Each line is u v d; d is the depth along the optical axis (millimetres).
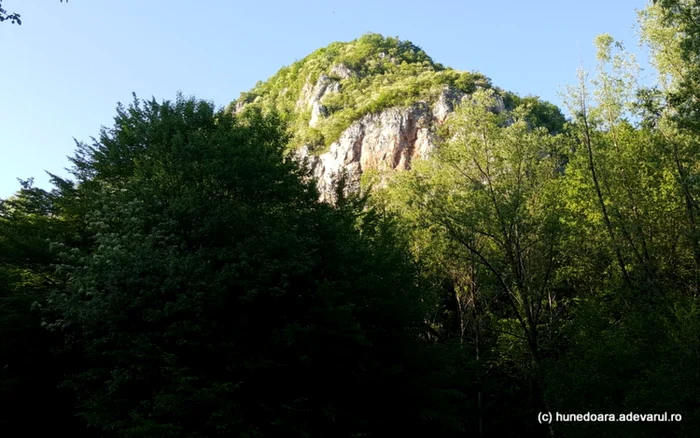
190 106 20922
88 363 16938
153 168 18203
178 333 13844
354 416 16312
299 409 14883
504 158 25109
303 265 16250
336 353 16188
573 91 23688
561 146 25297
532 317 25219
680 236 23781
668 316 17281
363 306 18422
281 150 21453
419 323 20641
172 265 14359
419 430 18453
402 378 18547
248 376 15305
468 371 24188
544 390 21172
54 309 15242
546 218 23828
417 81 85438
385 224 22344
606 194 23438
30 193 20094
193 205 16688
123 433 12789
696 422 13867
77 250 15516
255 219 17656
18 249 17703
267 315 16578
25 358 16938
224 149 18125
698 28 16453
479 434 27203
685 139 20125
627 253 22906
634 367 16219
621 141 23953
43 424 17594
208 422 12859
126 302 14328
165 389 13836
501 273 25469
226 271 15203
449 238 25109
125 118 21203
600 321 19250
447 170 26094
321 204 20281
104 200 17016
